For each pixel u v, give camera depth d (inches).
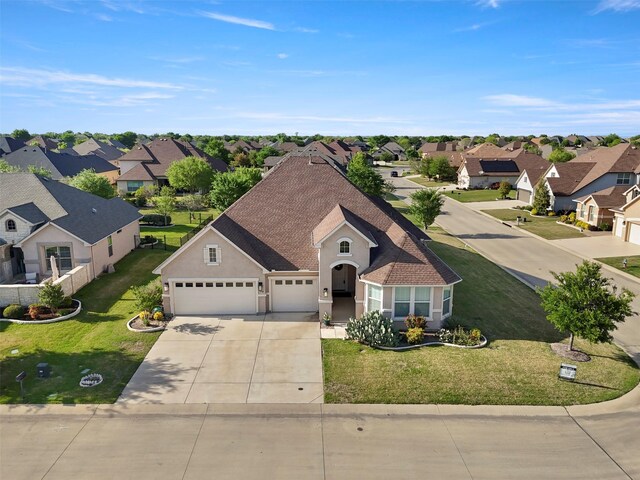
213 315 1028.5
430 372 786.8
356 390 733.3
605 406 698.2
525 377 772.6
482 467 569.6
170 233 1920.5
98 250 1323.8
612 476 556.4
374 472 559.8
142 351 860.6
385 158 6397.6
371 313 931.3
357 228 967.0
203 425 647.8
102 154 4365.2
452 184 3946.9
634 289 1253.1
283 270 1021.8
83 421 655.1
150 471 558.3
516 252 1665.8
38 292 1041.5
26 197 1362.0
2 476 549.6
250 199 1130.0
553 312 849.5
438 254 1609.3
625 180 2377.0
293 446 605.3
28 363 815.7
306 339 914.1
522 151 3836.1
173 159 3021.7
